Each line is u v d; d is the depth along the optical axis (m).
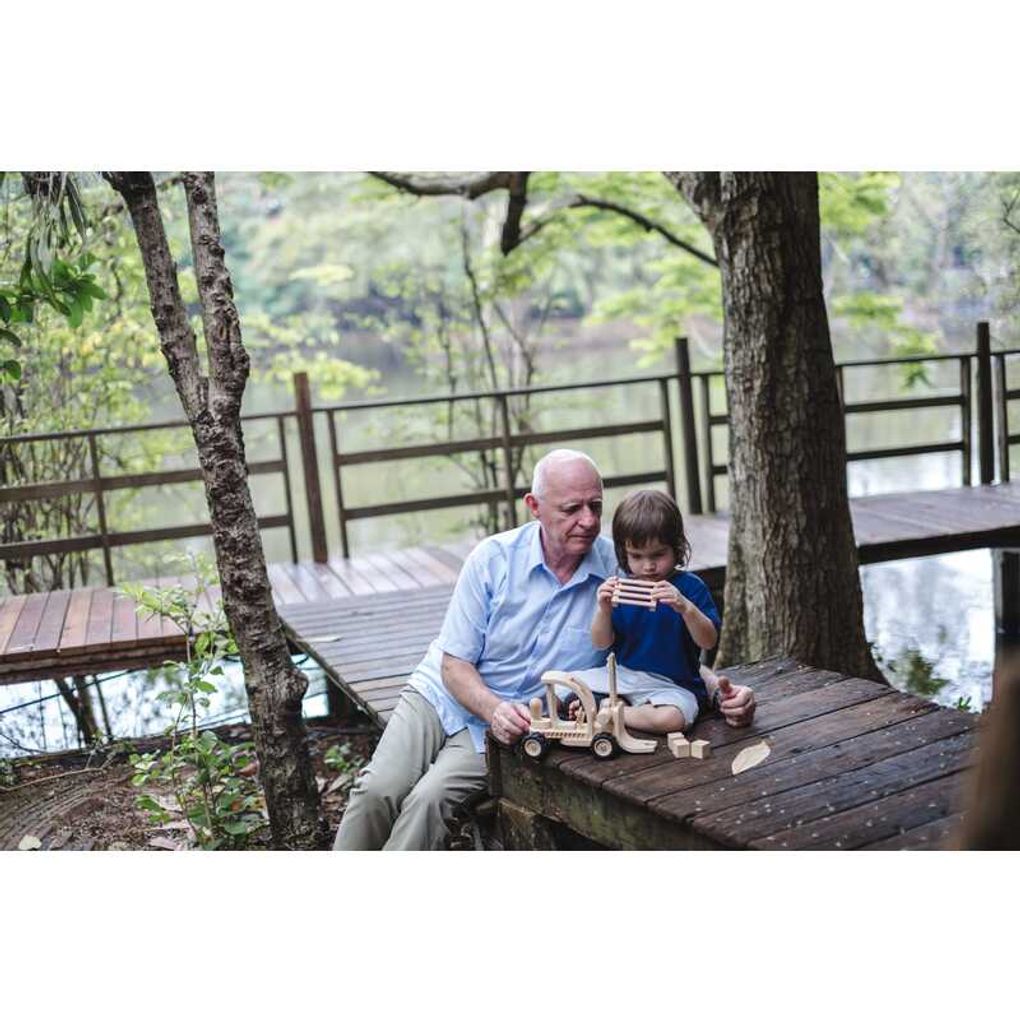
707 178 5.05
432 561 7.11
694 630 3.14
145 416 8.29
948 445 7.90
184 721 5.81
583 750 3.17
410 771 3.54
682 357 7.51
